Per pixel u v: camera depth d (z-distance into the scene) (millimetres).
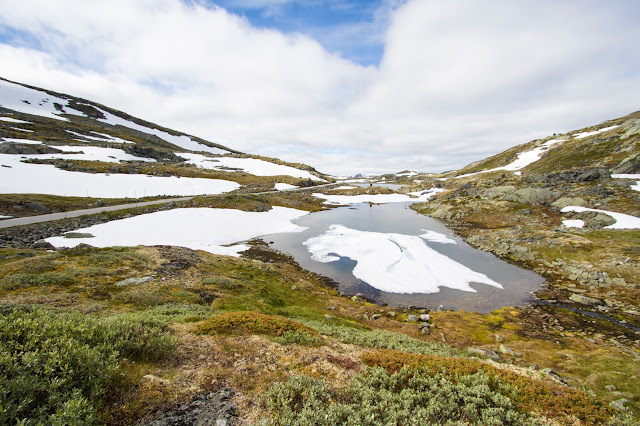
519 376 10555
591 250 48406
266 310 24484
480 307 35438
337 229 77062
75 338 7750
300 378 8633
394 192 177500
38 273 23219
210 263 36438
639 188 74375
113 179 96250
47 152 109812
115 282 23344
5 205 58312
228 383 8500
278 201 113250
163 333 10609
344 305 32906
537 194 84250
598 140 132250
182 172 129625
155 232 58062
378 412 7422
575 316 32438
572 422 8172
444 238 68875
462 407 8156
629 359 21547
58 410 4938
